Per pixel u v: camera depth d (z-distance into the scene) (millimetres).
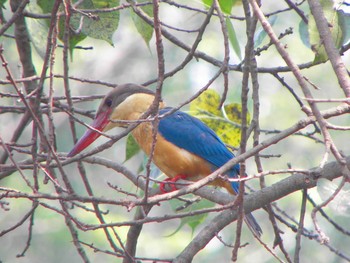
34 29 6996
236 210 6367
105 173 23516
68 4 5746
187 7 7715
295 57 23016
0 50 5297
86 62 24500
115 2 7254
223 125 9195
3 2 7367
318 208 4602
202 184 5383
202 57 8148
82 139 8234
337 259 20406
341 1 5824
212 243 21594
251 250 21625
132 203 5324
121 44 24984
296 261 6141
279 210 7742
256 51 7523
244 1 6246
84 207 6148
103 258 20344
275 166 22188
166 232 23531
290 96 23344
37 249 20875
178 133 8414
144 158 8680
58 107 7738
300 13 7367
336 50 5168
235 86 22844
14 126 20375
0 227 20844
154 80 8633
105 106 8656
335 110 5516
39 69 19719
